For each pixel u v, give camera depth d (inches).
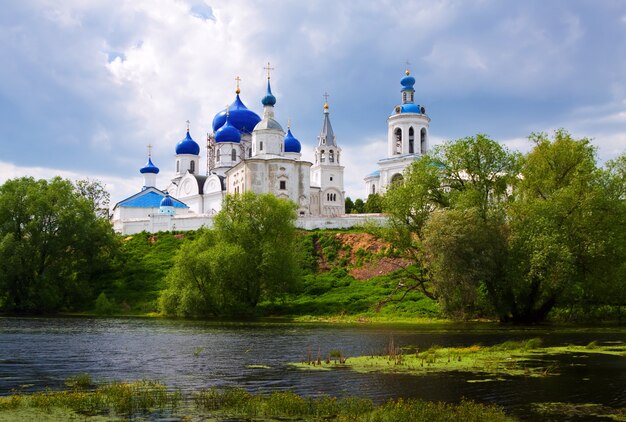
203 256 2753.4
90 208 3631.9
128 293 3292.3
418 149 5118.1
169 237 4015.8
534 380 1041.5
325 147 5561.0
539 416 804.6
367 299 2795.3
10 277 3134.8
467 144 2436.0
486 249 2140.7
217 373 1147.9
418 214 2464.3
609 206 2175.2
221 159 5315.0
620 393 937.5
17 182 3486.7
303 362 1279.5
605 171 2287.2
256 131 4515.3
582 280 2210.9
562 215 2139.5
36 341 1724.9
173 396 914.7
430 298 2588.6
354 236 3599.9
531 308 2269.9
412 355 1343.5
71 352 1473.9
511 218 2246.6
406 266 3122.5
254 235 2933.1
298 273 2903.5
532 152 2351.1
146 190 5098.4
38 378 1114.7
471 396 921.5
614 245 2151.8
